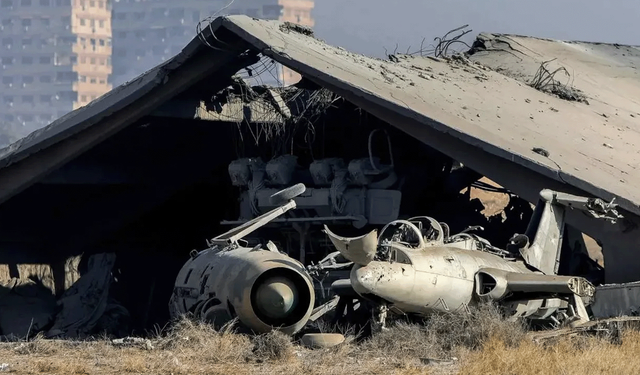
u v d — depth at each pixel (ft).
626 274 375.04
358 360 256.93
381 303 287.07
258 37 423.64
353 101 416.67
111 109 436.76
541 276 305.94
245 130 513.45
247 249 323.98
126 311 495.00
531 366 228.63
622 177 406.41
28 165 456.45
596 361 233.14
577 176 374.63
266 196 467.93
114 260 505.25
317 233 466.29
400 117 410.52
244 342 277.03
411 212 495.41
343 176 459.32
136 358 249.96
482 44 646.74
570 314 310.04
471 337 271.90
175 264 589.32
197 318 312.91
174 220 590.96
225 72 462.60
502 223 531.91
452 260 298.56
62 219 540.52
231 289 301.84
